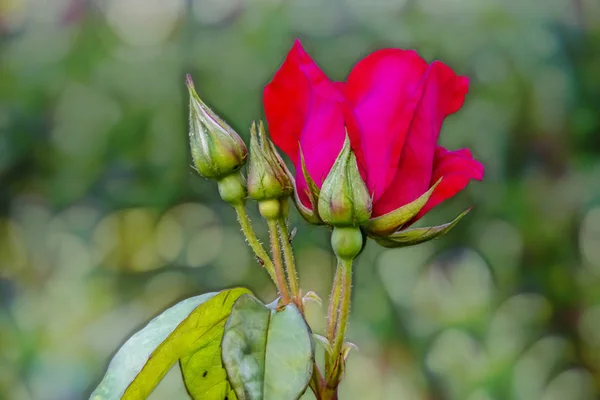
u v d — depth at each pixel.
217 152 0.74
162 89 1.88
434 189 0.75
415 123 0.74
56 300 2.02
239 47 1.82
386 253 1.81
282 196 0.74
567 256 1.82
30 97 1.93
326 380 0.73
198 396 0.74
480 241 1.80
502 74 1.75
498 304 1.82
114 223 1.96
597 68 1.83
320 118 0.74
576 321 1.85
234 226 1.87
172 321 0.73
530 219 1.78
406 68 0.74
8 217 2.00
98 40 1.94
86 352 1.99
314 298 0.73
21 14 1.99
